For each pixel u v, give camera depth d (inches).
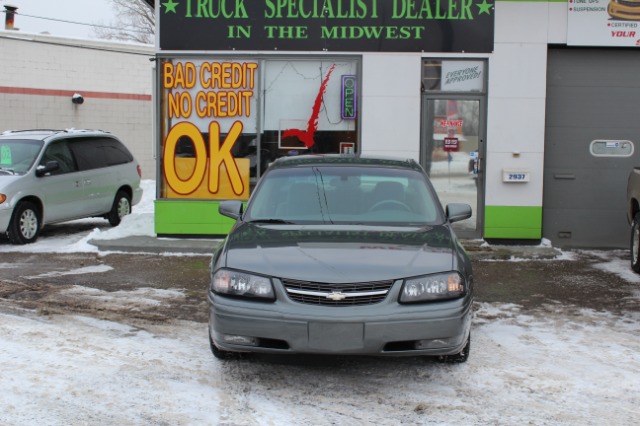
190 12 426.0
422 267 190.9
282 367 212.2
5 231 431.8
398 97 425.7
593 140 431.5
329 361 218.4
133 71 1005.8
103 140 542.3
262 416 175.6
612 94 429.4
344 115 430.3
